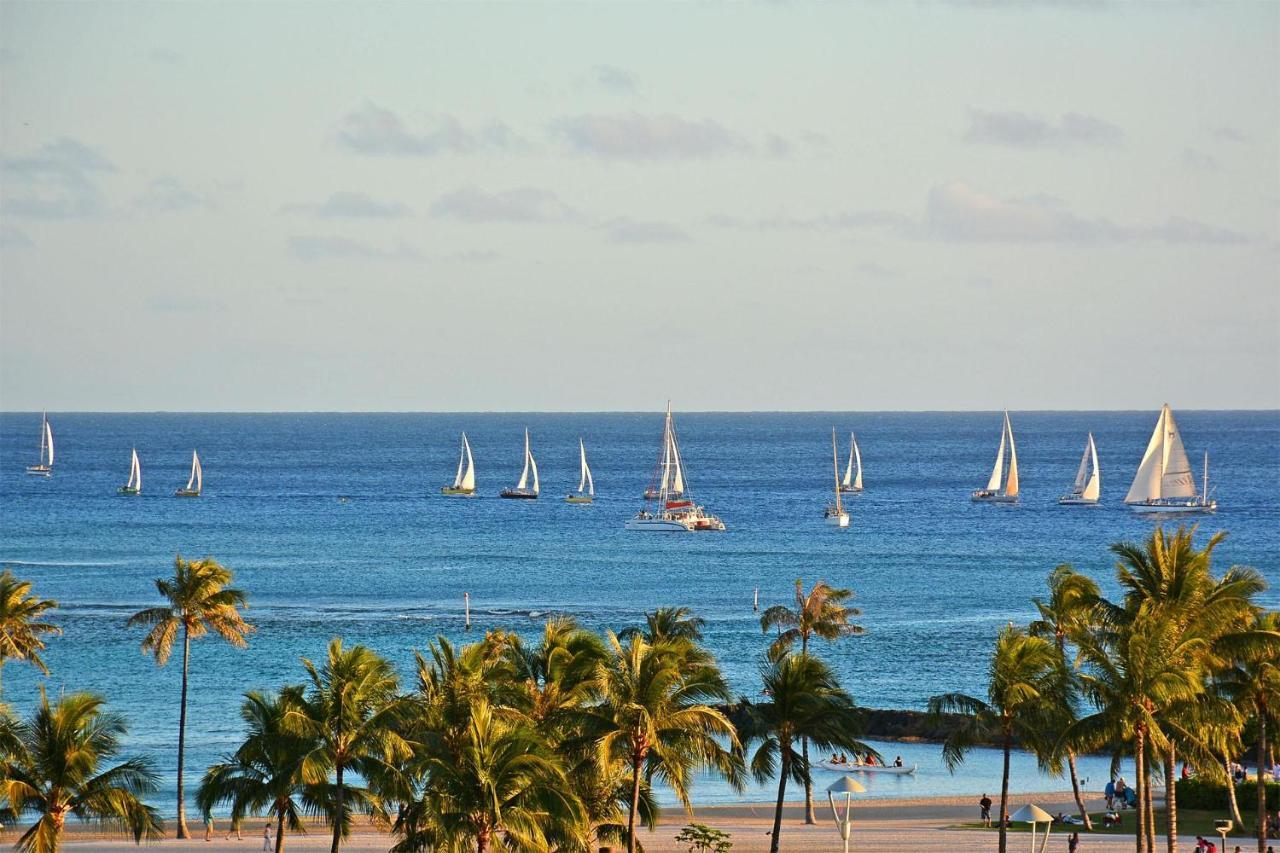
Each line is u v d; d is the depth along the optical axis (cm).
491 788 14962
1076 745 17525
